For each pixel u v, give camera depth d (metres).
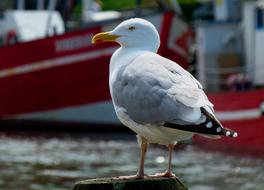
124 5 45.47
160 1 35.94
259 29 33.41
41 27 34.75
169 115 9.88
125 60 10.56
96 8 38.25
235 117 27.50
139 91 10.18
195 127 9.66
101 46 29.88
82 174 21.78
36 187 20.03
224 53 33.56
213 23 33.84
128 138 29.77
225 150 26.81
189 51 30.81
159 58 10.41
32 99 31.06
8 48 30.66
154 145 27.78
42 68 30.52
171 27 29.45
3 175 21.61
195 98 9.81
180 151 26.58
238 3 35.16
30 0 37.97
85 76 30.27
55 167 22.92
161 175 10.29
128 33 10.70
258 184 20.61
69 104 30.86
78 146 27.42
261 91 26.88
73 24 36.78
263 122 26.83
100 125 30.91
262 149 26.77
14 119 31.44
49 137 29.92
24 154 25.38
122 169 22.58
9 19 34.94
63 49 30.22
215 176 21.86
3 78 31.00
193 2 42.66
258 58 33.31
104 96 30.44
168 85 10.06
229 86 31.66
